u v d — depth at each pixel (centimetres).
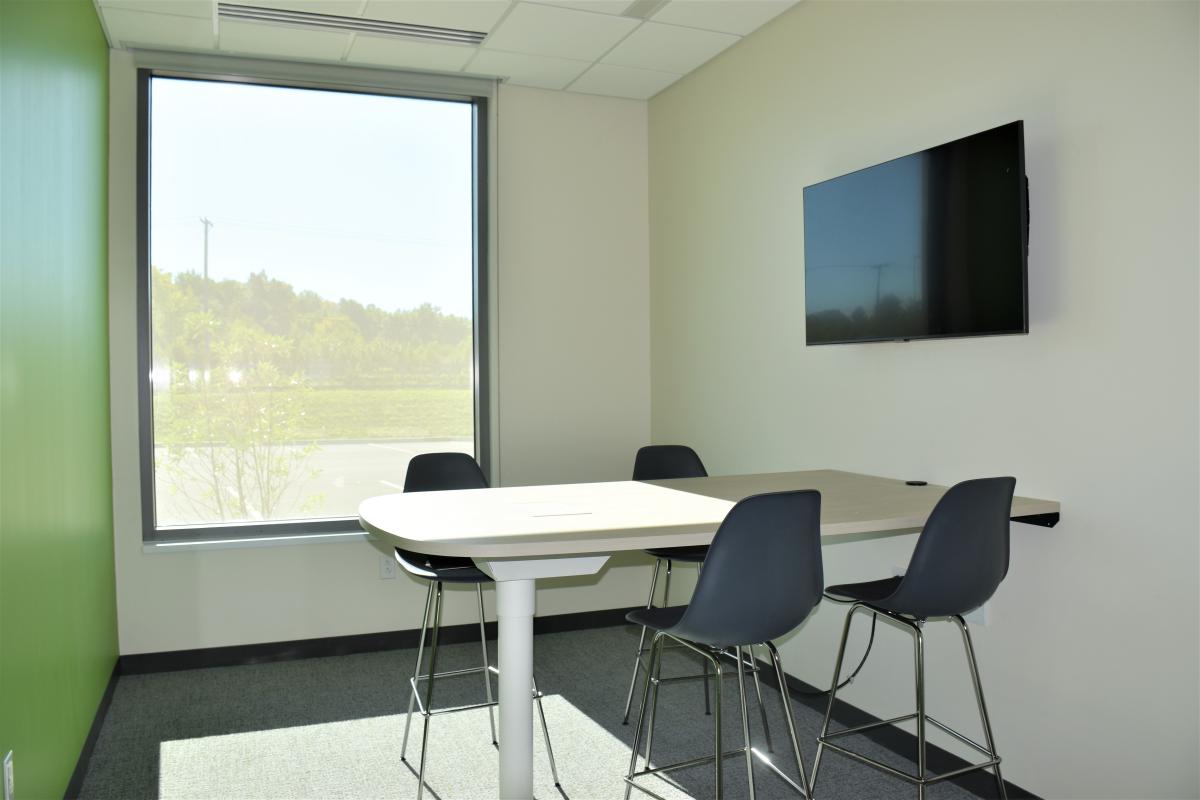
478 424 482
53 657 258
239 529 436
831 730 351
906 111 324
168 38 405
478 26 401
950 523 238
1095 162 254
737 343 434
